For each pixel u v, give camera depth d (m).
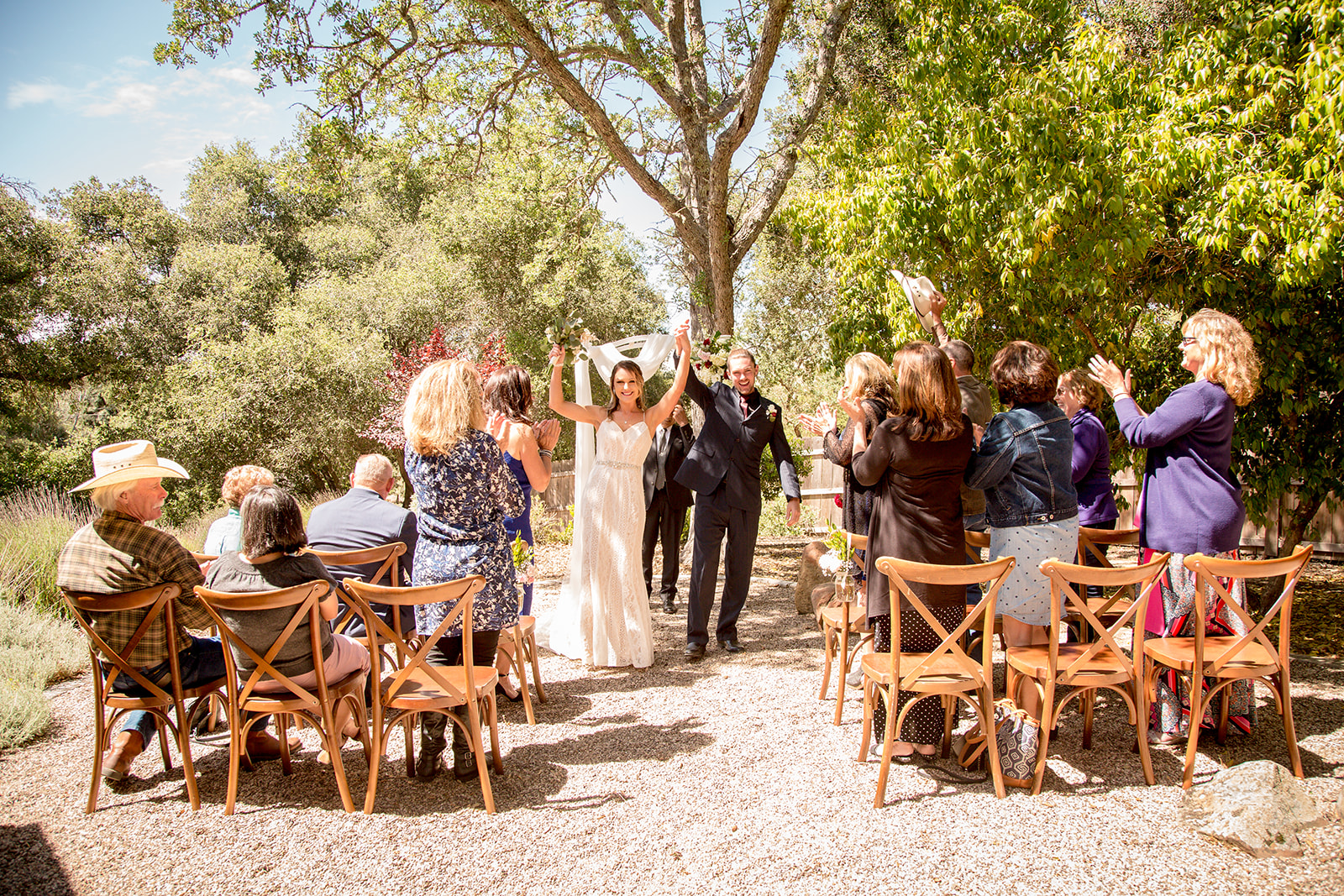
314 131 9.26
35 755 4.17
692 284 9.84
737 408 5.60
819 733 4.16
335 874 2.95
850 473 4.34
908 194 6.20
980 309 6.18
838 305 7.49
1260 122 5.38
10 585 6.97
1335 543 8.79
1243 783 3.16
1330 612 6.57
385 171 10.62
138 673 3.46
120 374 22.06
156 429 19.17
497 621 3.82
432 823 3.32
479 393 3.89
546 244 12.50
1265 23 5.20
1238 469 6.48
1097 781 3.55
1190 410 3.75
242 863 3.03
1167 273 6.15
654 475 7.09
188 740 3.50
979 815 3.26
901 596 3.67
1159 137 5.05
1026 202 5.44
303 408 18.23
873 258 6.51
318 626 3.45
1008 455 3.74
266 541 3.44
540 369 20.69
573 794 3.54
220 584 3.51
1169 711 3.88
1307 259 4.70
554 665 5.54
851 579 4.76
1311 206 4.68
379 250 27.69
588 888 2.83
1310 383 5.94
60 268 20.91
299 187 9.74
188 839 3.22
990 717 3.43
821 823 3.22
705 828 3.21
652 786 3.59
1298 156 4.96
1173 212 5.77
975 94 6.19
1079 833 3.10
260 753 4.03
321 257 27.98
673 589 7.20
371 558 4.16
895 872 2.87
